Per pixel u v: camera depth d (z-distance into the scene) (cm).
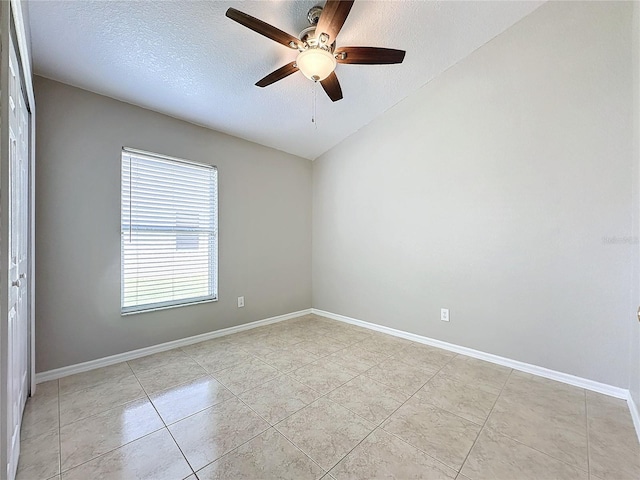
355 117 340
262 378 230
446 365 254
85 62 214
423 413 184
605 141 207
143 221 276
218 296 329
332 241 404
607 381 207
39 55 204
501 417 180
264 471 138
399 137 326
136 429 168
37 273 219
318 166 423
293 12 196
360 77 278
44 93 223
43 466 140
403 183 324
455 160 282
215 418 179
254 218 364
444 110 288
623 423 173
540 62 232
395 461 144
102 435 162
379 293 349
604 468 140
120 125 260
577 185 218
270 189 381
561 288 226
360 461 144
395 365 254
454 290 285
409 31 233
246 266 356
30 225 200
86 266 242
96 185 247
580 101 216
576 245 219
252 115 309
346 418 179
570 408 189
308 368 248
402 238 326
